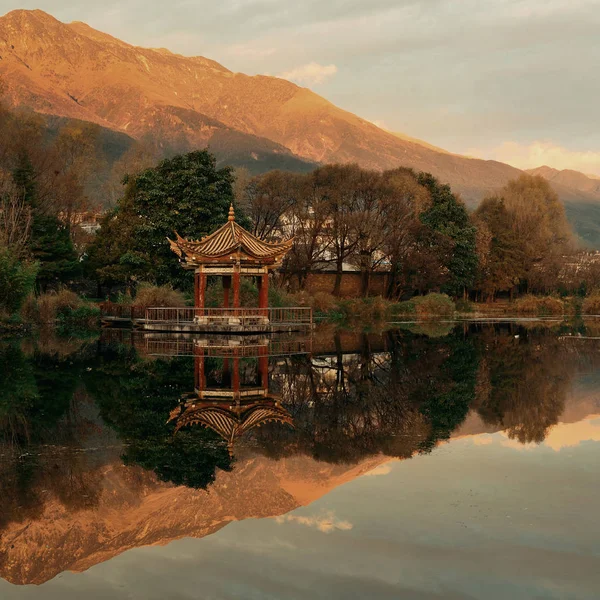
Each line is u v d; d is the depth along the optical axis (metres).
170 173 62.47
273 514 10.52
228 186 64.19
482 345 40.66
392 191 81.88
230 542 9.48
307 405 19.83
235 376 25.89
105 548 9.40
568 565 8.54
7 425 16.89
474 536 9.48
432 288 84.62
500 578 8.23
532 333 51.59
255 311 49.62
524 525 9.84
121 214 65.06
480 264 93.19
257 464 13.30
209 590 8.06
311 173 84.19
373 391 22.50
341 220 81.56
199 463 13.42
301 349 37.62
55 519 10.45
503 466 12.94
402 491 11.45
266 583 8.20
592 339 45.28
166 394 21.58
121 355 33.19
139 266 62.00
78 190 79.06
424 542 9.30
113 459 13.73
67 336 44.91
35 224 62.88
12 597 8.04
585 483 11.77
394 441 15.15
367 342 42.78
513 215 98.50
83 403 19.91
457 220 89.19
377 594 7.88
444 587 8.04
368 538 9.47
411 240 83.69
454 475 12.34
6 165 73.94
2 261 47.03
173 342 41.09
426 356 33.94
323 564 8.70
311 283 86.56
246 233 48.91
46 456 13.98
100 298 74.81
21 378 24.91
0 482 12.23
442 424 17.06
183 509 10.80
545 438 15.42
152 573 8.57
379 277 90.88
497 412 18.58
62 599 7.95
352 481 12.10
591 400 20.42
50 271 62.62
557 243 107.62
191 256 47.72
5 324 47.22
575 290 100.44
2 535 9.88
